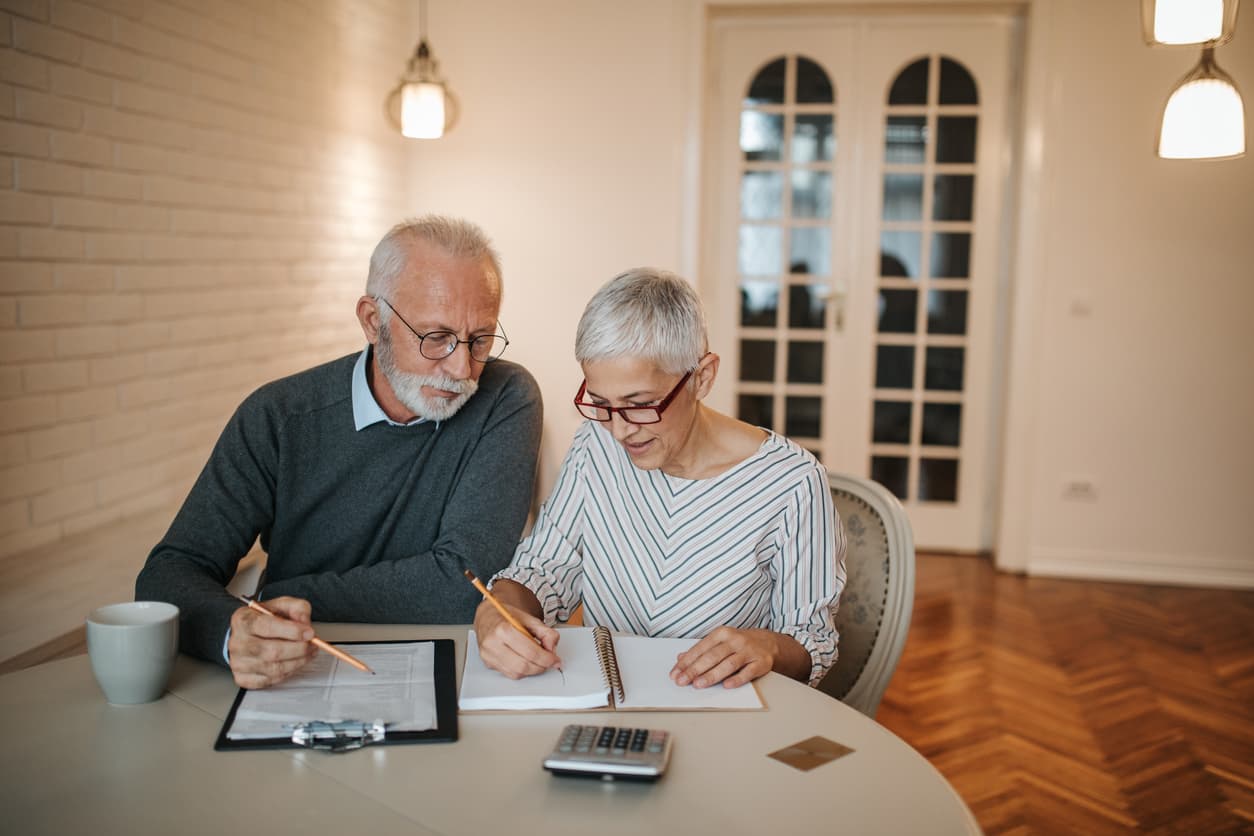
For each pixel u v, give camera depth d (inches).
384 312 60.3
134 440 105.3
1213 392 161.2
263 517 63.7
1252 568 162.7
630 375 50.7
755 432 58.2
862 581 62.9
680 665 47.7
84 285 97.2
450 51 174.1
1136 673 125.1
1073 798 93.7
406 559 60.7
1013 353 165.2
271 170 131.5
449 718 43.0
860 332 179.6
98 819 35.3
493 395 66.6
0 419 87.8
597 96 171.3
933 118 172.7
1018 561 168.7
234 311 123.9
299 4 137.5
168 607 46.2
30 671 48.8
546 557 59.1
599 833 34.9
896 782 38.8
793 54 174.7
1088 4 156.4
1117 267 160.9
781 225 179.2
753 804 37.0
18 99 88.4
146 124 105.4
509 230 176.1
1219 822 89.7
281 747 40.6
